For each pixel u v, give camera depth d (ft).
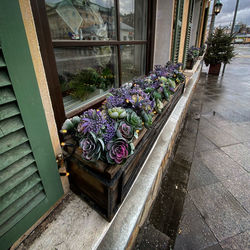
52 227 2.52
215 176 6.12
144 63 6.47
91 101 3.86
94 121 2.26
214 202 5.10
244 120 10.68
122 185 2.52
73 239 2.40
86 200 2.79
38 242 2.35
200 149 7.68
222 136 8.80
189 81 13.23
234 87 18.60
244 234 4.24
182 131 9.22
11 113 1.62
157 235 4.19
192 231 4.30
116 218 3.03
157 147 5.02
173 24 7.50
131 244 3.63
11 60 1.51
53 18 2.76
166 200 5.14
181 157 7.09
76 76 3.49
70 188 2.95
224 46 23.58
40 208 2.27
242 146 7.93
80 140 2.14
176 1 7.08
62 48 3.00
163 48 7.38
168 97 4.46
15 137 1.74
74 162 2.37
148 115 3.02
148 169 4.13
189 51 14.85
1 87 1.52
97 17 3.87
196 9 17.87
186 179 5.94
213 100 14.35
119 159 2.06
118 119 2.54
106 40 4.17
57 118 2.75
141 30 5.85
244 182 5.86
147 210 4.39
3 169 1.72
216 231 4.31
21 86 1.65
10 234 1.94
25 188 1.99
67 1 3.00
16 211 1.93
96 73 4.09
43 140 2.05
